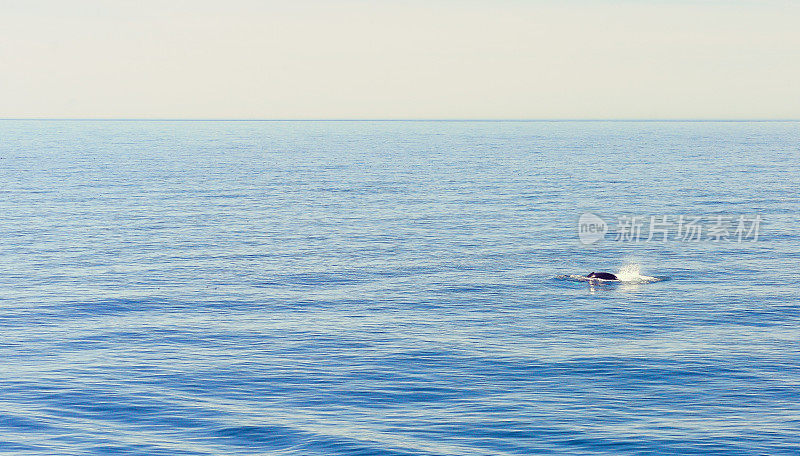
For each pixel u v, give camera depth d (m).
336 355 45.28
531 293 61.78
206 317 54.22
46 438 33.97
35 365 43.47
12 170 184.25
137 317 54.25
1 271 69.69
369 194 137.12
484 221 103.50
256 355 45.38
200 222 101.75
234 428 35.00
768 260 76.19
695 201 126.25
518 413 36.56
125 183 154.25
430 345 47.25
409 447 33.09
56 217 105.00
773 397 38.38
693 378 41.09
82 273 69.12
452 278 67.56
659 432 34.38
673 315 54.59
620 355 45.09
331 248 83.00
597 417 36.06
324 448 33.09
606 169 197.62
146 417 36.22
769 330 50.44
